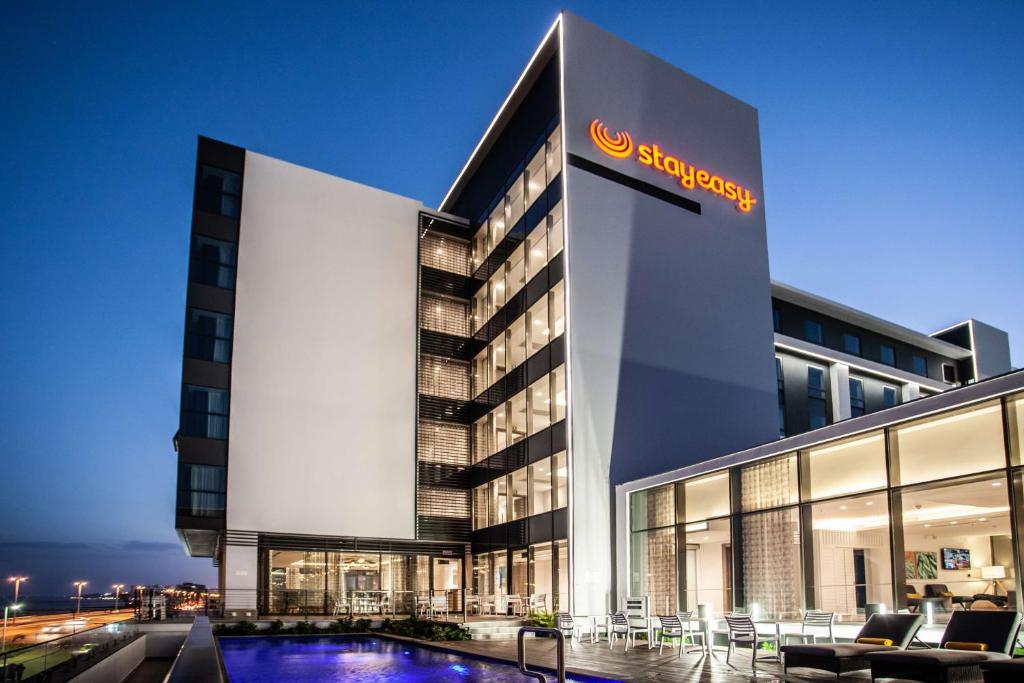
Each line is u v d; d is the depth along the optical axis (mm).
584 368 25438
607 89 28781
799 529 17344
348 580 28500
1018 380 12812
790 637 16453
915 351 42719
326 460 28953
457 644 18562
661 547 22453
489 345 31797
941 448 14430
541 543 25828
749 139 32719
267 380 28609
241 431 27688
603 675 11953
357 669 13859
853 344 39406
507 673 13148
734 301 29781
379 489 29766
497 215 32562
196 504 26438
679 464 26406
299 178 31297
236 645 19625
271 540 27281
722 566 20000
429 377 32250
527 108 30906
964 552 19250
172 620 23500
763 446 18531
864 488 15938
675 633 16109
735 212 31094
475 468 31688
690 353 27922
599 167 27719
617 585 23797
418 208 33875
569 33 28406
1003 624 10078
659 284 27938
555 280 26875
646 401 26344
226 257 29094
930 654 9648
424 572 30125
